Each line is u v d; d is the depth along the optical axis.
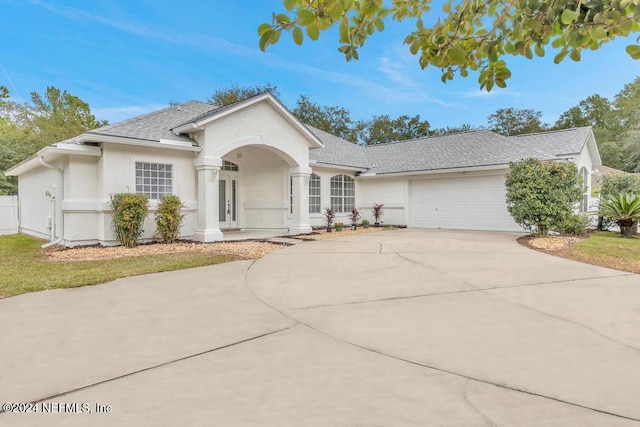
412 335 4.12
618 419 2.51
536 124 44.09
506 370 3.27
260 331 4.27
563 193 12.01
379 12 2.64
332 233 15.27
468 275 6.93
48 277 6.84
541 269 7.40
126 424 2.47
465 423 2.46
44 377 3.15
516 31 2.36
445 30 2.69
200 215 12.31
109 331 4.24
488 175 15.79
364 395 2.84
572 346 3.79
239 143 12.79
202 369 3.30
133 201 10.68
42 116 34.75
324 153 19.03
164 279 6.81
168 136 12.11
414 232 15.27
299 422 2.47
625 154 31.70
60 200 11.37
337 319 4.67
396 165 19.16
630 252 9.41
